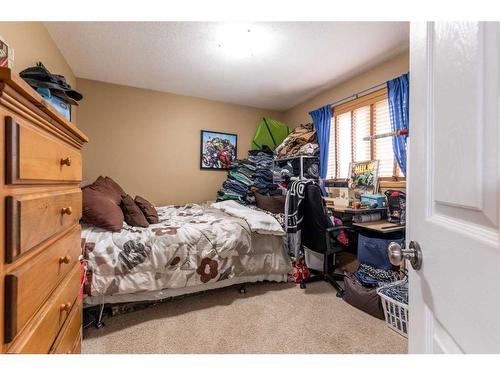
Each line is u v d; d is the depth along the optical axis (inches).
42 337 23.5
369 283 78.7
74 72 110.6
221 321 68.2
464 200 16.0
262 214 94.9
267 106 158.9
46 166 24.6
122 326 65.7
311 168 127.3
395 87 92.4
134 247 68.6
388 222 88.3
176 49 91.5
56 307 27.2
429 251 21.0
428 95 21.4
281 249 93.1
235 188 132.9
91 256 63.5
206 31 80.1
